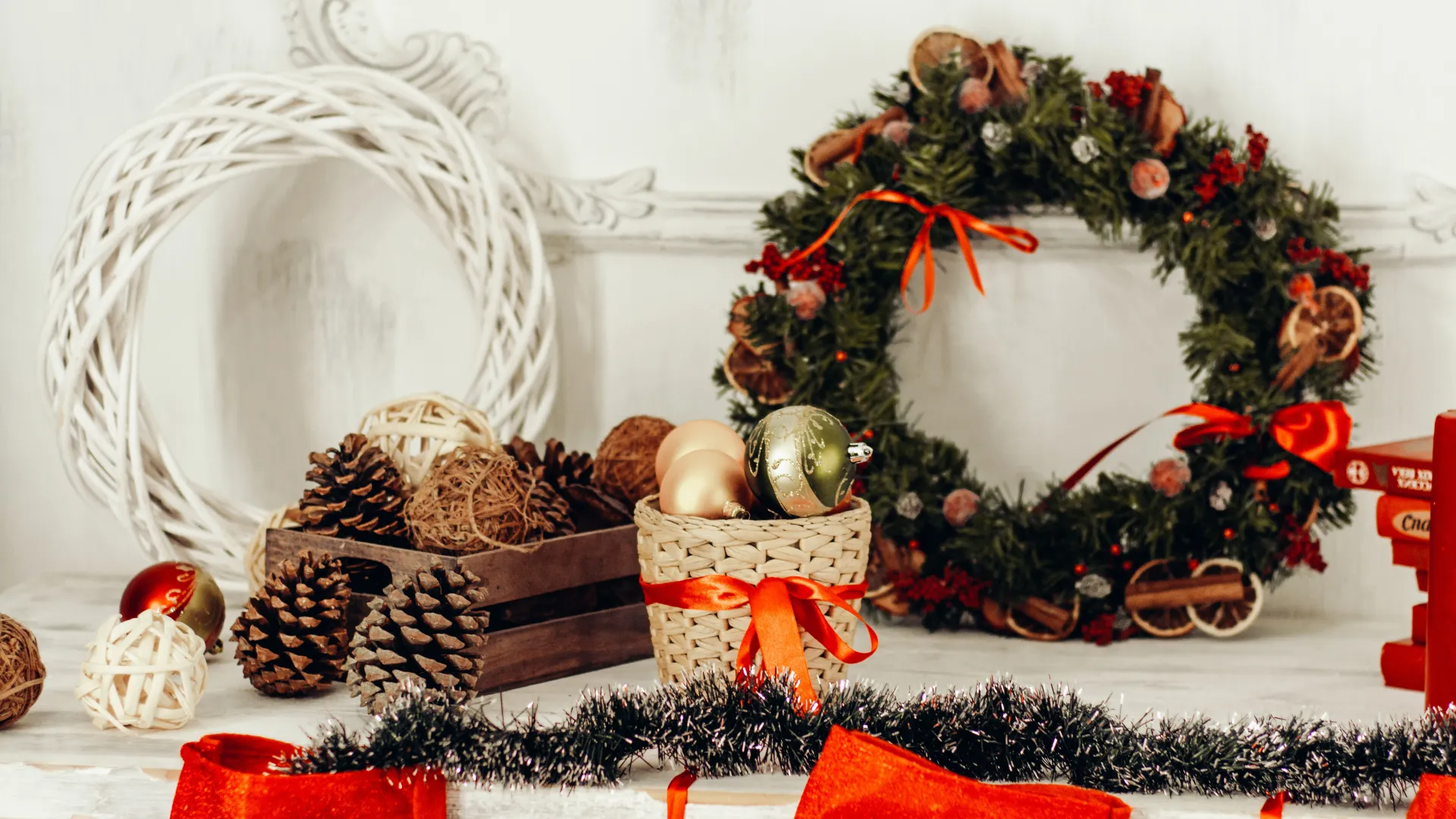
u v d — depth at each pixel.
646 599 2.24
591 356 2.69
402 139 2.54
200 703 2.26
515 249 2.58
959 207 2.47
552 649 2.30
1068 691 2.17
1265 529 2.46
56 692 2.28
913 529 2.48
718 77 2.65
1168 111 2.47
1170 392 2.64
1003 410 2.66
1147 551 2.47
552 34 2.66
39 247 2.70
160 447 2.57
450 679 2.18
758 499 2.20
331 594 2.26
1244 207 2.46
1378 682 2.33
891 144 2.49
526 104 2.67
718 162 2.66
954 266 2.64
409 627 2.18
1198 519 2.46
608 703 2.12
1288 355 2.47
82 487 2.57
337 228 2.70
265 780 2.07
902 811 2.06
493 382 2.57
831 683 2.21
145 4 2.67
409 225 2.69
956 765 2.12
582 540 2.31
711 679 2.14
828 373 2.49
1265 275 2.47
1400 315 2.61
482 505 2.25
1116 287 2.63
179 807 2.08
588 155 2.67
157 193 2.52
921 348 2.65
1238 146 2.50
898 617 2.54
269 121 2.49
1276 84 2.60
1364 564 2.63
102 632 2.20
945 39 2.51
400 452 2.39
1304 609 2.64
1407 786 2.08
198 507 2.56
